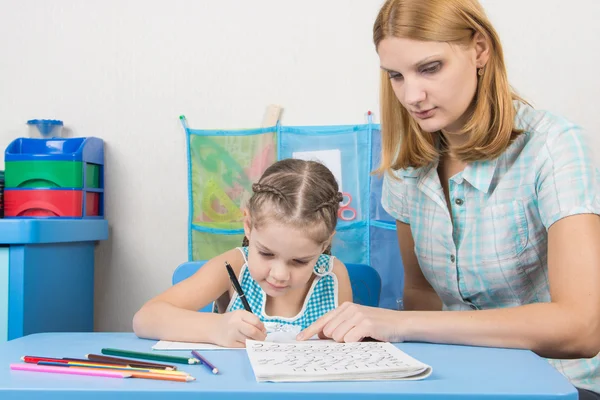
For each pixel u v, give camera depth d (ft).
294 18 5.60
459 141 3.51
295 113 5.61
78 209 5.29
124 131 5.73
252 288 3.97
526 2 5.41
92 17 5.74
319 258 4.10
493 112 3.30
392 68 3.10
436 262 3.79
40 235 4.52
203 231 5.55
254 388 1.90
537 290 3.59
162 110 5.70
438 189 3.64
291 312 3.97
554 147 3.23
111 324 5.74
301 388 1.90
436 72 3.02
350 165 5.50
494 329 2.67
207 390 1.87
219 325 2.78
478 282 3.65
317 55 5.59
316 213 3.34
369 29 5.56
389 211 4.19
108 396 1.88
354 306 2.88
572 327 2.67
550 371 2.17
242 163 5.56
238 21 5.64
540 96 5.41
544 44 5.41
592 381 3.40
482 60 3.21
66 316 5.12
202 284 3.72
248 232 3.68
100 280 5.75
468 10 3.06
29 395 1.89
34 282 4.61
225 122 5.65
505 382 2.00
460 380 2.02
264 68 5.62
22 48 5.80
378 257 5.46
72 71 5.76
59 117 5.77
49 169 5.27
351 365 2.11
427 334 2.72
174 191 5.70
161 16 5.69
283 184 3.40
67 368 2.11
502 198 3.44
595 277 2.82
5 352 2.51
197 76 5.67
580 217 3.00
